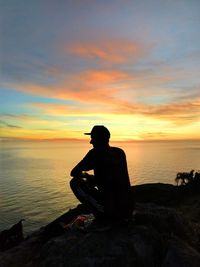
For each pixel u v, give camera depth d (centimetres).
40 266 204
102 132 222
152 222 246
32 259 226
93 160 221
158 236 221
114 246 203
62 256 202
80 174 223
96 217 229
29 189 7162
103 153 221
